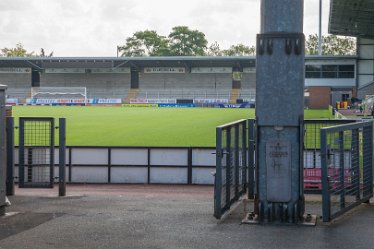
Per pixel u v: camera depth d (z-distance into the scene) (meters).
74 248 6.51
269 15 7.58
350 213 8.43
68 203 9.81
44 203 9.83
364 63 80.81
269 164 7.64
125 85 102.12
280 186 7.61
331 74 81.50
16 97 102.75
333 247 6.41
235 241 6.74
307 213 8.49
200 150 15.20
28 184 11.70
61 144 11.27
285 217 7.62
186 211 8.85
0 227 7.64
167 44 159.25
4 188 8.59
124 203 9.85
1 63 101.38
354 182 8.71
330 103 81.62
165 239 6.88
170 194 12.62
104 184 15.50
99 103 97.00
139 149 15.42
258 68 7.64
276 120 7.60
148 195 11.73
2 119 8.56
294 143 7.61
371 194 9.45
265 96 7.63
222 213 8.31
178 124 42.91
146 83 101.50
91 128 38.41
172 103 94.19
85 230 7.41
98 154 15.58
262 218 7.69
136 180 15.52
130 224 7.79
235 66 98.50
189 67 99.69
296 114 7.57
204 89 99.88
